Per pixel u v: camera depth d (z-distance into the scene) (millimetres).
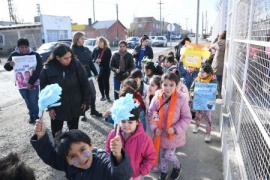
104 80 6797
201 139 4398
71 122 3617
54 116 3428
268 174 1849
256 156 2217
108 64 6633
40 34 26828
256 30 2605
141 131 2320
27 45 5090
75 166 1675
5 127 5246
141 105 3168
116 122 1468
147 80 5094
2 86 9641
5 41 27094
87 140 1613
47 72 3289
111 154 1528
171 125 3004
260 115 2236
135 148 2281
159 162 3385
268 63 2129
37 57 5180
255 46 2586
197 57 5484
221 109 4684
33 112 5422
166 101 3031
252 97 2568
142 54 7055
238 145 2975
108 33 49750
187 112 3025
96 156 1729
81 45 5023
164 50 27672
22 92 5223
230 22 5035
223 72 5996
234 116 3570
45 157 1784
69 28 30688
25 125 5336
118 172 1510
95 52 6605
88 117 5656
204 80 4273
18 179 1062
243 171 2465
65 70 3311
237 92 3424
